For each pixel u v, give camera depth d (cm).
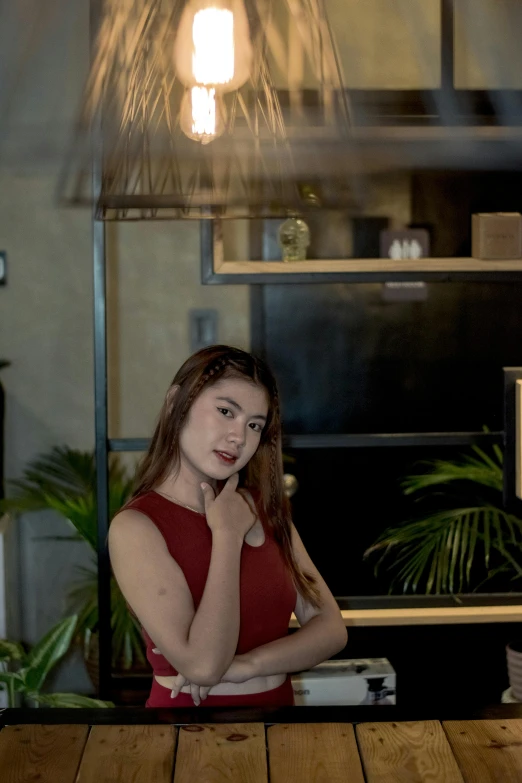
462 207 307
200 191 204
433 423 319
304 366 319
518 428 232
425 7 278
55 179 328
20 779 117
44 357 338
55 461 338
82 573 341
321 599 167
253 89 168
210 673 143
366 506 314
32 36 304
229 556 149
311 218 307
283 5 199
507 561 284
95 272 260
